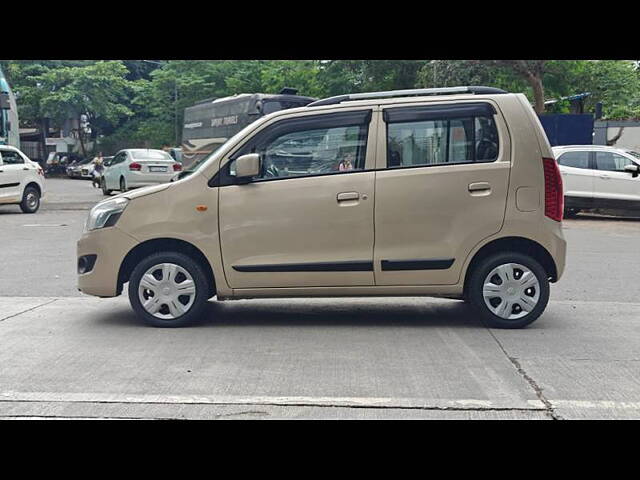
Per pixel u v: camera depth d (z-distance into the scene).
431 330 6.80
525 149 6.68
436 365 5.65
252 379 5.32
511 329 6.80
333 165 6.76
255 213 6.71
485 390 5.05
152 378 5.35
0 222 17.09
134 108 51.81
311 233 6.69
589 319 7.28
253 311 7.68
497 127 6.71
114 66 47.34
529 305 6.76
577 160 17.98
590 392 5.03
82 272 6.98
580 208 17.88
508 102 6.75
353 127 6.75
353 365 5.66
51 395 5.00
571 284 9.34
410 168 6.70
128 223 6.80
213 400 4.88
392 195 6.66
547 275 6.91
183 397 4.94
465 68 26.62
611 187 17.64
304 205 6.68
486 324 6.86
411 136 6.74
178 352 6.05
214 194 6.76
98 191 30.11
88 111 48.16
